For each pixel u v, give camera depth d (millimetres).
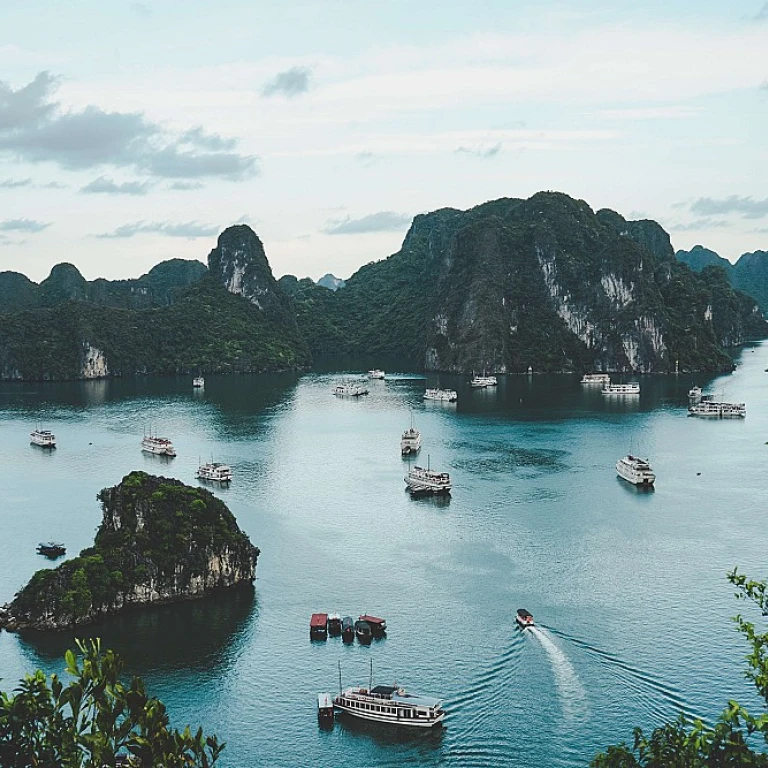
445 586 155375
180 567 150000
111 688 47281
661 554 171375
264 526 195125
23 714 45969
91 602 140875
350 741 107312
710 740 51094
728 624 136625
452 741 106500
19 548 182000
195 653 130000
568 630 135250
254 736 108938
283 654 129500
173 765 44594
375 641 133125
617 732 107062
